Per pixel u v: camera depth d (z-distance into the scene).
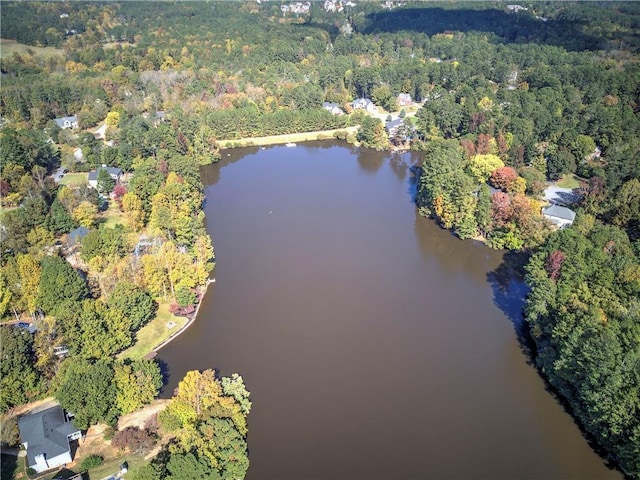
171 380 146.50
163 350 158.75
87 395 126.00
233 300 182.75
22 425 123.75
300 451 126.62
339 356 157.00
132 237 197.50
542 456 125.31
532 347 159.62
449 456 125.88
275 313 176.25
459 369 151.75
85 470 118.19
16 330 142.00
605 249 170.12
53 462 118.56
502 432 131.75
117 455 121.75
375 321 172.50
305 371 151.25
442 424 134.25
